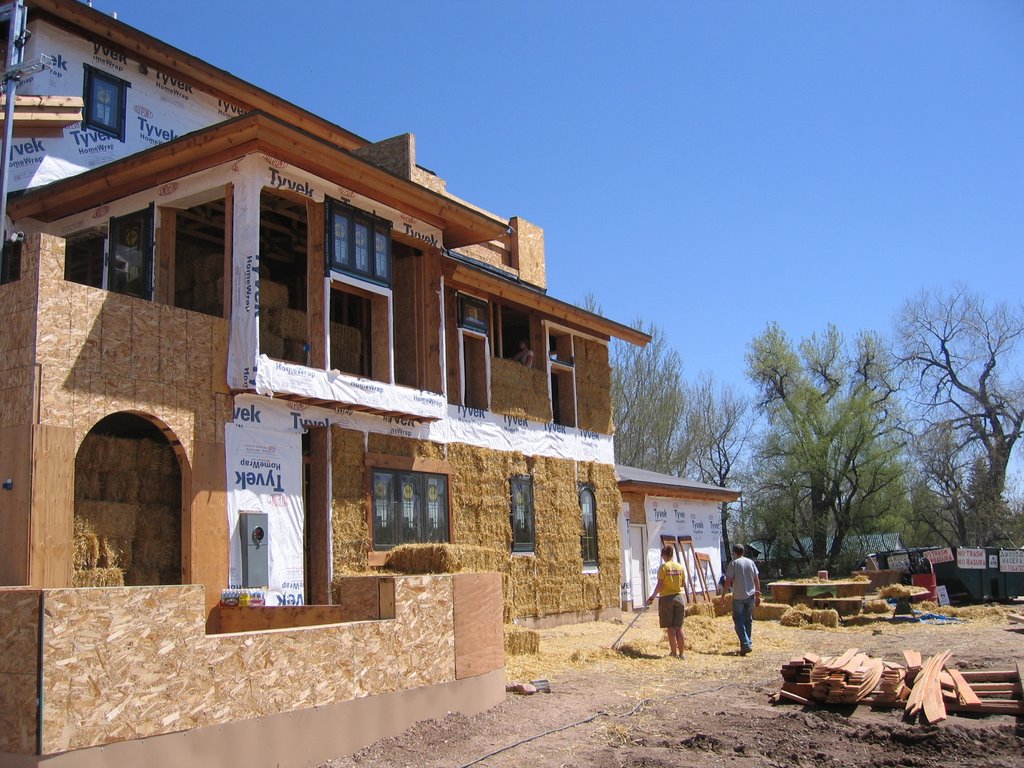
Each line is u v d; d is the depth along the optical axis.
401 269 16.84
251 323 12.73
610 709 10.77
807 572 42.94
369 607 9.64
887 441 42.81
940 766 8.25
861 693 10.57
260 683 7.80
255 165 13.09
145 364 11.72
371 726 8.89
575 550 21.16
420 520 16.38
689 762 8.44
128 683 6.81
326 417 14.45
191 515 11.99
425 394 15.95
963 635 18.75
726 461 50.50
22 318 10.70
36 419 10.38
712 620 21.36
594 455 22.58
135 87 16.97
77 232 14.82
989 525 43.22
